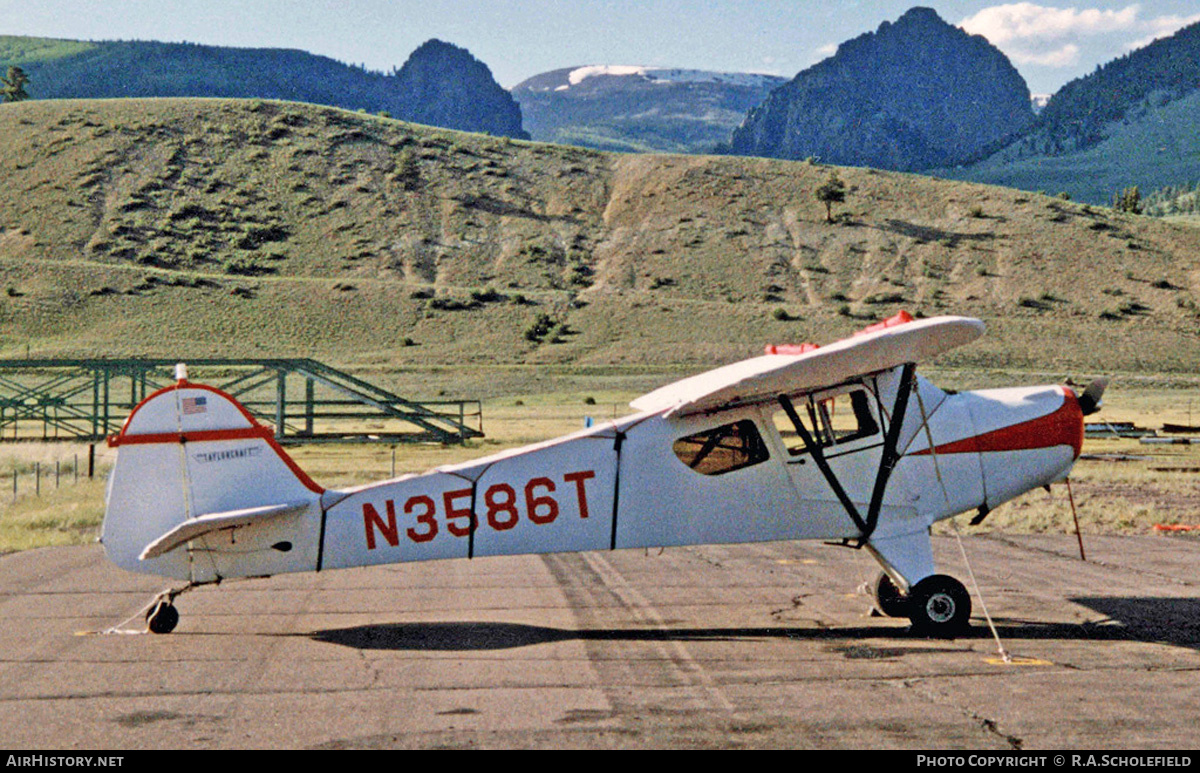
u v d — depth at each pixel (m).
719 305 114.69
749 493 9.71
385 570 13.23
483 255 135.62
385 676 7.95
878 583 10.26
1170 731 6.41
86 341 96.31
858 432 9.80
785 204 152.25
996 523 17.86
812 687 7.54
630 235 143.12
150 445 9.41
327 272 127.12
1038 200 152.25
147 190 142.00
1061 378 83.56
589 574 12.92
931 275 127.25
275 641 9.22
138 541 9.38
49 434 41.12
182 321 103.31
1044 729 6.46
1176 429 40.31
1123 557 14.12
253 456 9.51
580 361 96.12
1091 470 26.86
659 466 9.66
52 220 131.12
